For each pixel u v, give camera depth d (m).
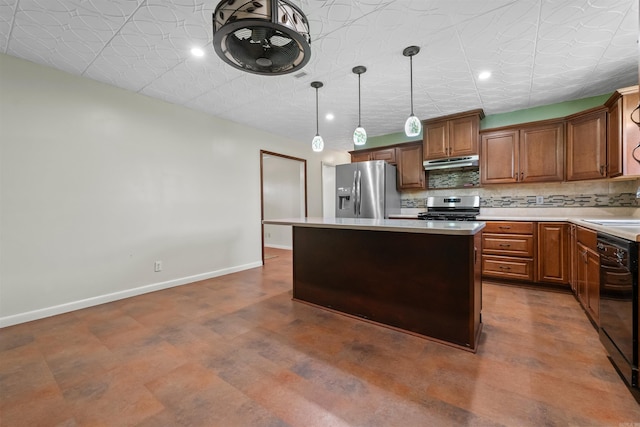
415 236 2.09
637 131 2.49
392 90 3.05
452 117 3.77
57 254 2.55
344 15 1.84
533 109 3.60
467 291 1.88
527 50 2.27
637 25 1.95
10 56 2.30
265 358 1.79
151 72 2.62
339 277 2.53
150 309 2.65
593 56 2.37
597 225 2.02
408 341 2.00
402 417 1.28
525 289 3.10
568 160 3.17
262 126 4.38
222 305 2.75
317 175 5.91
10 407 1.37
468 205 3.94
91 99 2.75
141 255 3.12
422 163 4.25
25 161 2.38
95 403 1.40
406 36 2.08
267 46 1.39
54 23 1.90
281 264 4.69
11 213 2.32
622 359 1.51
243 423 1.26
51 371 1.67
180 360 1.78
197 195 3.66
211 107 3.54
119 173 2.95
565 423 1.23
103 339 2.06
